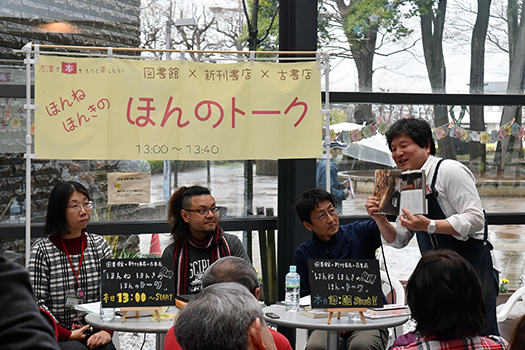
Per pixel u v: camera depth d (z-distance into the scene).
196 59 3.87
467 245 2.61
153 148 3.25
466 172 2.60
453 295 1.56
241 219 3.80
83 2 3.78
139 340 3.83
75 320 2.82
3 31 3.61
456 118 3.90
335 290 2.38
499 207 3.95
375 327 2.27
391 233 2.77
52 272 2.80
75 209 2.81
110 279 2.41
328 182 3.43
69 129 3.19
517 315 3.39
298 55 3.71
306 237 3.72
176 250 3.03
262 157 3.32
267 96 3.33
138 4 3.83
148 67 3.26
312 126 3.36
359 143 3.83
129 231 3.73
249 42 3.88
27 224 3.20
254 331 1.17
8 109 3.63
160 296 2.42
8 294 0.77
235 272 2.10
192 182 3.83
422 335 1.62
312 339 2.82
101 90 3.21
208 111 3.29
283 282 3.84
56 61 3.18
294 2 3.69
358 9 3.85
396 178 2.60
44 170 3.68
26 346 0.72
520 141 3.96
